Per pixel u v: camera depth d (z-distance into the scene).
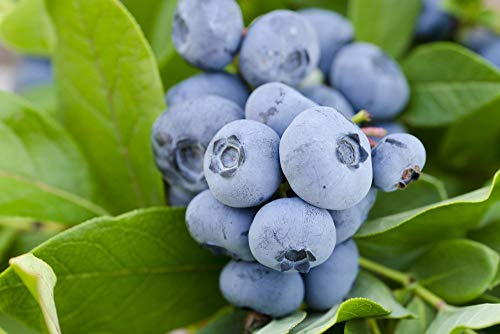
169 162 0.24
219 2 0.25
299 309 0.25
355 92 0.28
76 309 0.25
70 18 0.27
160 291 0.26
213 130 0.24
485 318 0.23
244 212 0.23
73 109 0.28
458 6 0.32
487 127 0.30
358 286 0.25
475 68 0.29
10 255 0.30
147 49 0.26
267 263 0.23
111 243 0.25
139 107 0.27
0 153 0.28
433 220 0.25
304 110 0.23
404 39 0.31
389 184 0.23
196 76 0.26
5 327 0.28
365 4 0.31
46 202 0.27
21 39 0.31
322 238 0.23
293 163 0.22
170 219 0.25
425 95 0.30
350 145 0.23
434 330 0.25
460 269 0.26
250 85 0.26
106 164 0.28
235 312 0.26
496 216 0.26
